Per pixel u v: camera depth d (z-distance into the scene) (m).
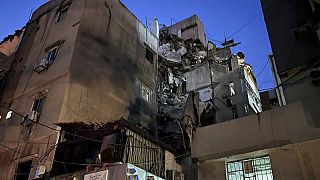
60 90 19.25
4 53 28.27
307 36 15.05
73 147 16.08
